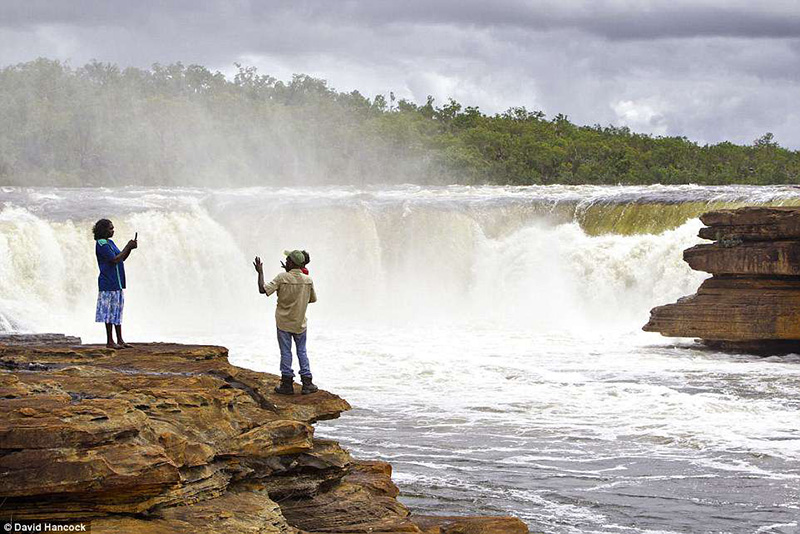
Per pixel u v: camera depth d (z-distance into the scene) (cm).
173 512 893
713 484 1528
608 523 1339
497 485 1522
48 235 3988
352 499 1101
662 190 5000
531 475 1583
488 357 2895
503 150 9444
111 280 1323
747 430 1888
